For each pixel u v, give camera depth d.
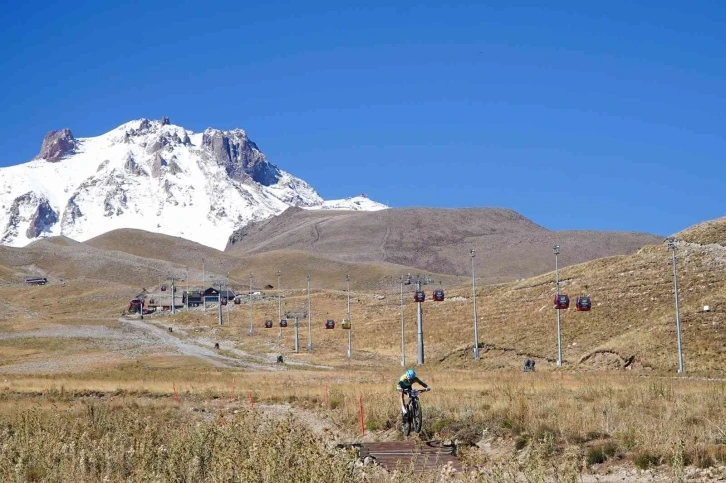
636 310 96.94
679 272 104.56
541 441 22.09
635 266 113.69
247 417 28.36
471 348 101.50
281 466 15.99
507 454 21.72
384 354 114.25
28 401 47.09
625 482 18.42
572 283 119.69
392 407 30.36
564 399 30.16
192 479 17.75
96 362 101.88
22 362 107.75
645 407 27.86
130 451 19.84
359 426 29.22
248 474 15.52
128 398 47.59
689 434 20.97
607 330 93.62
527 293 126.25
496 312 121.19
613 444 21.30
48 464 19.69
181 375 72.94
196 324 176.75
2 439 23.66
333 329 145.38
